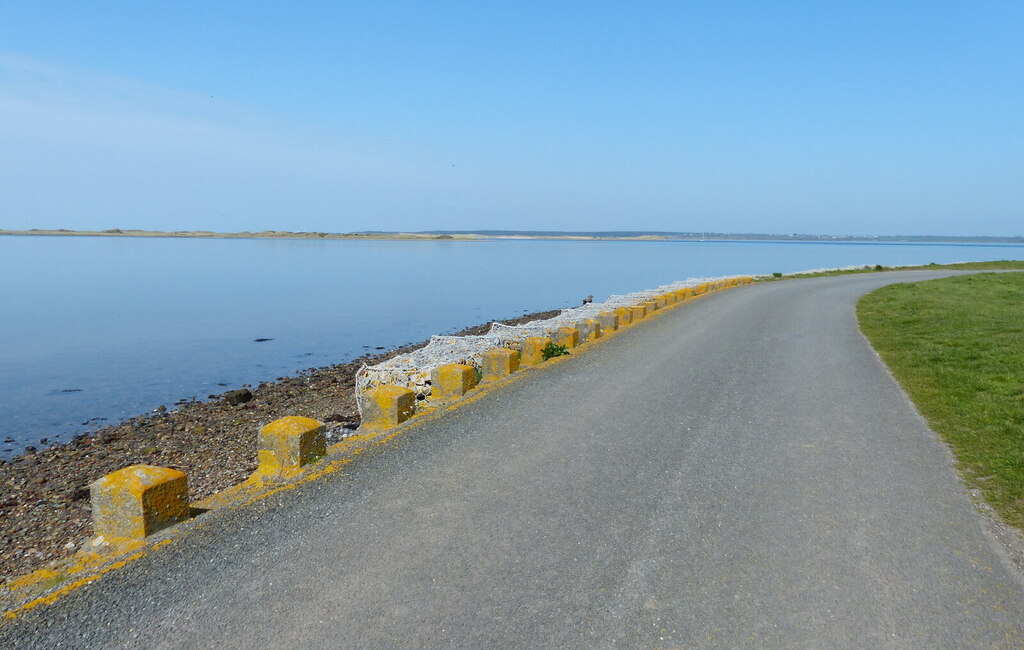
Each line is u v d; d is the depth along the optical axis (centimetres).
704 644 345
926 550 446
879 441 688
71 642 345
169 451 1102
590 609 376
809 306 2142
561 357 1174
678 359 1164
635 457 634
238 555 436
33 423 1380
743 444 677
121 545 449
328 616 368
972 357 1133
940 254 12800
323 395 1538
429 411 797
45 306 3706
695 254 13075
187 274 6619
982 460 616
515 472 591
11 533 778
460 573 415
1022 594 392
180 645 342
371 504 519
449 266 8175
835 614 372
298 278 6088
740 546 453
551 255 12031
